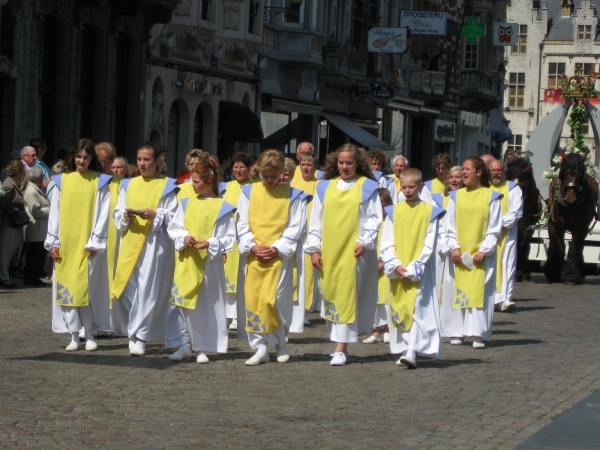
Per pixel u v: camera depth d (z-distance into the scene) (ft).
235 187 62.64
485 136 260.83
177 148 130.82
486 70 241.14
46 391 40.50
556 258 93.50
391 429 35.78
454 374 46.78
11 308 63.87
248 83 143.13
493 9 241.76
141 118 120.57
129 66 119.03
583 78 116.47
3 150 100.78
